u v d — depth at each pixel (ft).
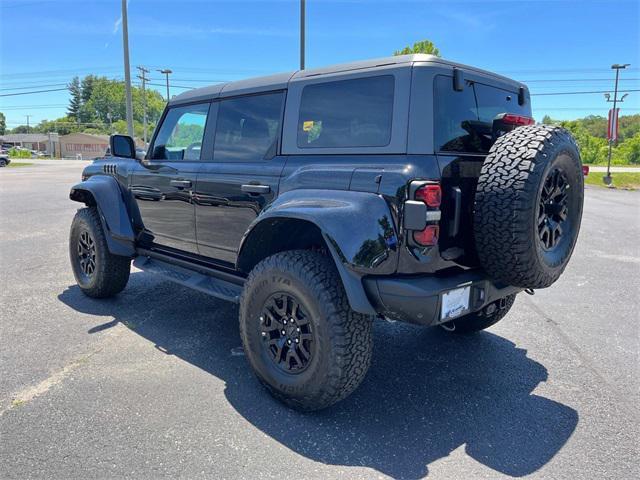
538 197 8.16
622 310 16.14
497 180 8.23
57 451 8.08
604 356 12.35
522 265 8.33
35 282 18.35
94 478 7.45
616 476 7.64
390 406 9.77
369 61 9.34
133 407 9.50
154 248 14.53
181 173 12.80
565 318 15.31
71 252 16.69
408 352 12.49
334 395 8.78
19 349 12.17
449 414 9.50
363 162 8.88
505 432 8.89
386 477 7.59
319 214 8.62
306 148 10.06
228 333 13.44
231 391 10.21
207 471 7.64
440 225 8.37
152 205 14.01
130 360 11.64
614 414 9.54
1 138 350.64
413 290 8.00
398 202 8.09
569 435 8.80
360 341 8.67
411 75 8.57
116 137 14.57
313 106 10.05
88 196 16.33
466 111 9.42
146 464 7.79
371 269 8.09
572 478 7.59
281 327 9.45
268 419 9.18
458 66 9.31
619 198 62.18
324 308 8.53
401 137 8.51
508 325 14.64
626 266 22.63
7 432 8.61
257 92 11.23
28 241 26.45
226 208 11.60
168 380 10.64
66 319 14.38
